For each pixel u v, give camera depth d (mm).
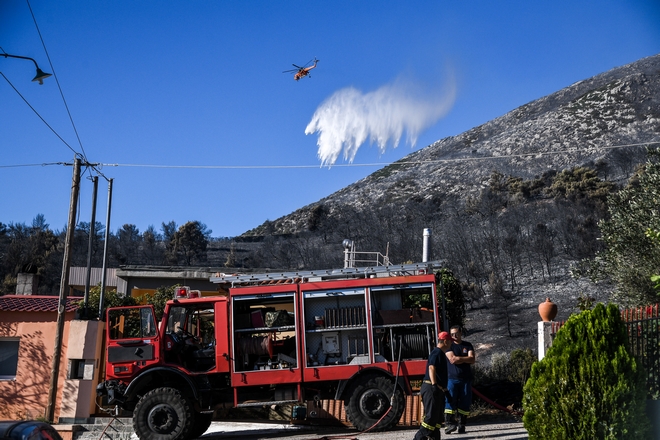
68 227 17188
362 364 12148
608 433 7359
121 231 102562
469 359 10297
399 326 12227
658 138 153375
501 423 11641
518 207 106750
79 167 18078
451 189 154000
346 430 12930
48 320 17266
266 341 12383
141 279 25656
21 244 76688
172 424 12086
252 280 12742
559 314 50406
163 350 12555
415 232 102062
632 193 18016
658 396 8250
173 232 113250
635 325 8852
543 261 70562
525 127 193250
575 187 108250
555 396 7781
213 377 12664
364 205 155000
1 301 17750
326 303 12484
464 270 70812
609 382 7523
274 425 14500
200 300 12672
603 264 18453
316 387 12641
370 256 89125
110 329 12773
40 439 6852
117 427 14555
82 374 15383
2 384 16812
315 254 98812
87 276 18188
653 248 16969
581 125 177000
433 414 9422
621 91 190000
